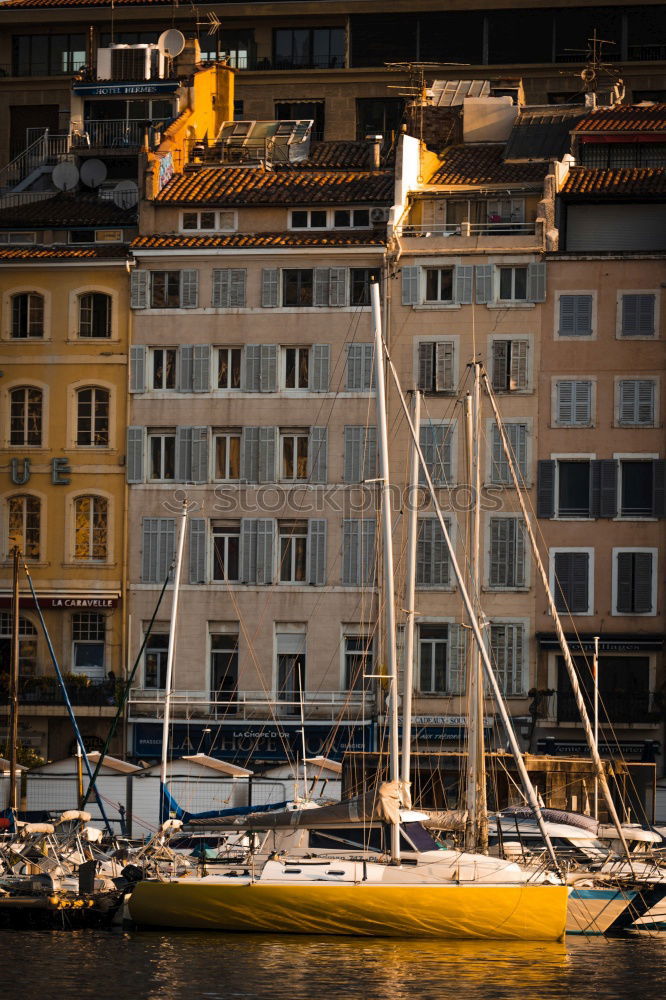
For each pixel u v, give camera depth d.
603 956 88.12
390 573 100.06
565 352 141.88
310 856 94.88
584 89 182.25
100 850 102.12
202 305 146.50
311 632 142.00
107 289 147.75
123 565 144.88
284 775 124.06
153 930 92.12
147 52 180.62
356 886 90.44
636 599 139.12
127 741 142.25
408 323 143.62
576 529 140.25
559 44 192.12
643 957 88.19
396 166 147.62
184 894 91.69
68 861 98.44
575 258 142.25
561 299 142.38
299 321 145.25
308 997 77.69
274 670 142.38
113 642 144.38
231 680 143.25
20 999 76.75
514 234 146.12
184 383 145.75
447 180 152.00
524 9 192.38
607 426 141.12
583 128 156.88
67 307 147.75
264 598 142.88
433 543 140.25
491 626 139.50
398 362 143.50
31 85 195.12
